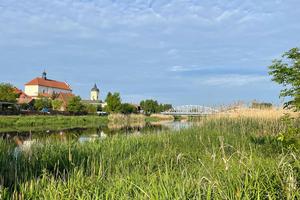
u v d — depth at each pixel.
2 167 7.96
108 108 75.94
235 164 5.53
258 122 19.52
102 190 5.82
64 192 5.94
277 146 10.41
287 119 7.71
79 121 49.47
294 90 7.40
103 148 11.53
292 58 7.41
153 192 4.76
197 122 23.53
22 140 17.97
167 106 103.00
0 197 5.62
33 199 5.88
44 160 8.95
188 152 11.00
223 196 4.19
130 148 12.05
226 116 22.50
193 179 5.39
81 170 7.33
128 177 6.47
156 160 9.88
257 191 4.20
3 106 57.97
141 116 59.62
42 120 44.56
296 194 4.02
